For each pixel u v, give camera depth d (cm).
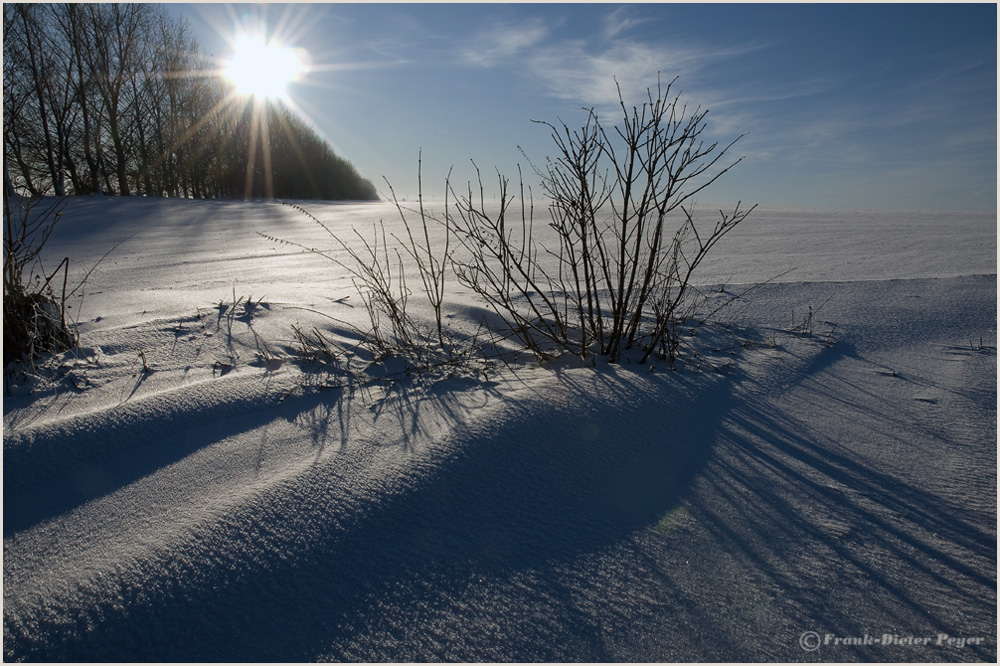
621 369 335
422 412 270
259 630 154
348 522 191
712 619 159
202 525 184
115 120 2944
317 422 260
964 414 285
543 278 652
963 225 1316
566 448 243
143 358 309
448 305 460
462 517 199
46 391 279
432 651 148
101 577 165
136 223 1670
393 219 1705
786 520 202
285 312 407
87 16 2723
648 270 364
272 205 2658
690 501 212
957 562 180
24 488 208
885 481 226
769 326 445
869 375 343
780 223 1388
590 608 162
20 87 2488
